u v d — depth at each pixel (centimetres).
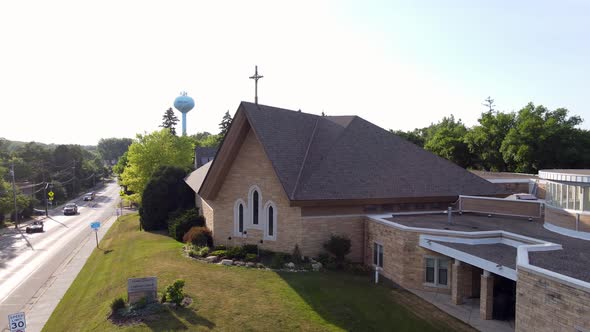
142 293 2011
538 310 1437
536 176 5066
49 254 4419
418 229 2328
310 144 3183
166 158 6375
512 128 6281
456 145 7369
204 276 2411
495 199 2997
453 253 2078
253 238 3025
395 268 2450
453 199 3203
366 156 3238
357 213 2931
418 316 1956
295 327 1784
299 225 2775
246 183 3052
